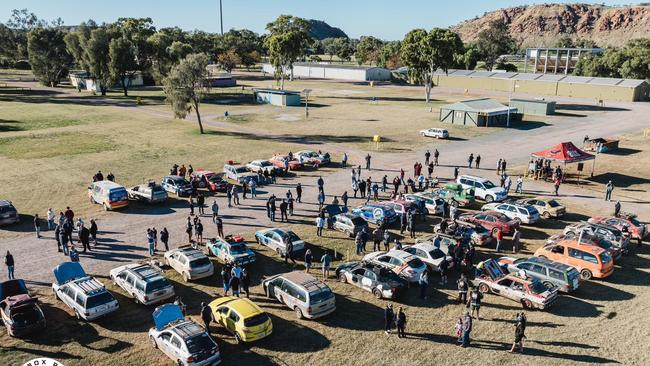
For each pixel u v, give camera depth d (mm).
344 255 28672
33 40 123812
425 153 50969
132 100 103250
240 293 23891
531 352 19125
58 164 49594
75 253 26750
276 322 21344
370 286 24031
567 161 41406
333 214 33125
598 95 102625
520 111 82625
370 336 20281
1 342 19656
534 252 28875
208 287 24594
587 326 20969
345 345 19594
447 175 45594
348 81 152125
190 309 22344
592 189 41969
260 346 19500
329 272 26453
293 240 28672
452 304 23109
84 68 114562
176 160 51406
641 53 117938
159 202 37750
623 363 18359
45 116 79812
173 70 63000
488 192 38375
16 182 43219
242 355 18875
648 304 22781
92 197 37719
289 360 18578
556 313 22078
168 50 112500
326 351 19156
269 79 158250
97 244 29859
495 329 20828
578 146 57406
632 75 117750
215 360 17766
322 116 80875
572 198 39500
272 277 23656
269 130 68688
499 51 173500
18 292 21922
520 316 18891
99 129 69062
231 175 44688
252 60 190625
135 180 44188
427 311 22406
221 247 27344
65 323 21062
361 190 39688
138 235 31406
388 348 19406
